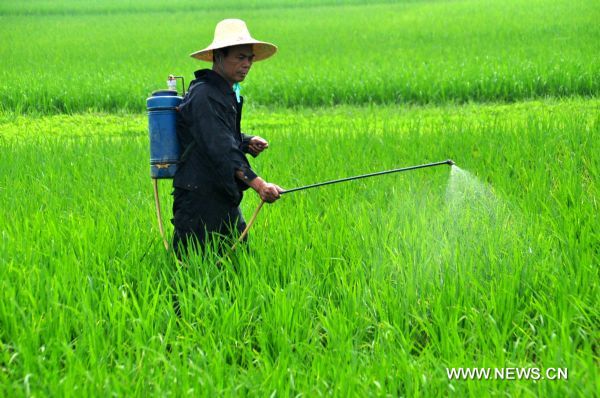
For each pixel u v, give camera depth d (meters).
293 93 21.17
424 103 20.41
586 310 5.74
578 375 4.53
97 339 5.28
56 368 4.88
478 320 5.48
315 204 8.88
